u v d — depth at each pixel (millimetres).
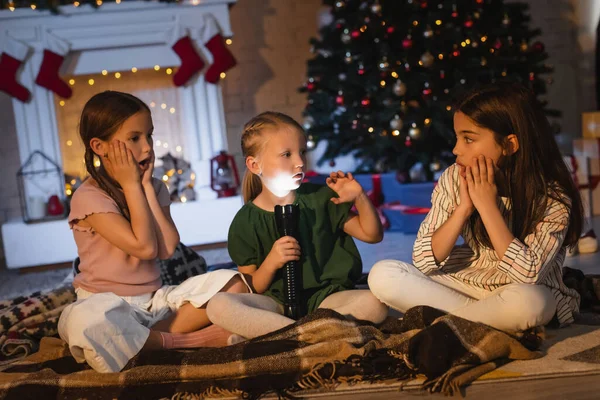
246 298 1925
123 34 4570
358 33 4477
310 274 2033
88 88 4863
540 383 1530
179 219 4465
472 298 1912
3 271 4418
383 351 1683
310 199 2100
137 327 1822
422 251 1877
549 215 1818
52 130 4566
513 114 1820
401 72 4328
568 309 1937
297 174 2018
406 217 4188
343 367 1611
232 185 4684
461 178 1844
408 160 4484
